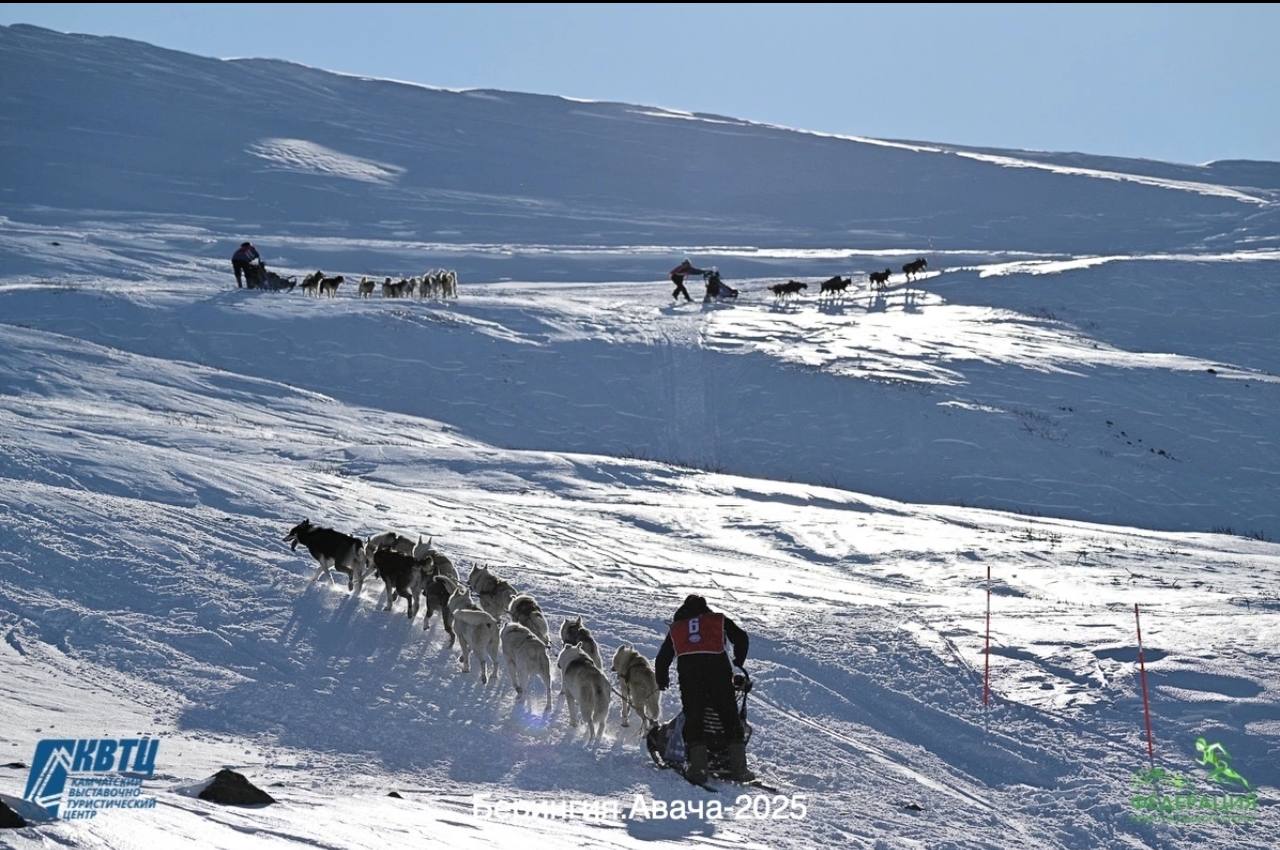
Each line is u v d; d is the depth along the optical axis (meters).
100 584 12.79
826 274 63.41
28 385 28.11
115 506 15.95
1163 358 40.25
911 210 107.31
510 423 32.75
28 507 15.13
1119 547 20.86
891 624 13.55
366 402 32.97
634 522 20.70
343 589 13.52
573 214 98.94
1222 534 25.94
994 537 21.19
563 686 9.98
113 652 10.94
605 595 14.39
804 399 34.38
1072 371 37.62
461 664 11.56
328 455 24.22
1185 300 49.25
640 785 8.80
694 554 18.47
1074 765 9.48
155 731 8.95
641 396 35.12
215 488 18.56
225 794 6.64
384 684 10.79
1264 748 9.55
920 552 19.36
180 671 10.64
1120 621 13.43
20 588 12.38
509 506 21.14
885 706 10.90
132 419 25.91
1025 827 8.34
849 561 18.67
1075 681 11.34
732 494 24.03
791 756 9.62
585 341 39.25
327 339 37.16
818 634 12.98
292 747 9.04
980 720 10.47
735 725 9.09
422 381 35.03
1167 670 11.30
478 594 12.67
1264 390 36.94
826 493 24.94
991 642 12.65
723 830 7.76
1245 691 10.69
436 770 8.80
